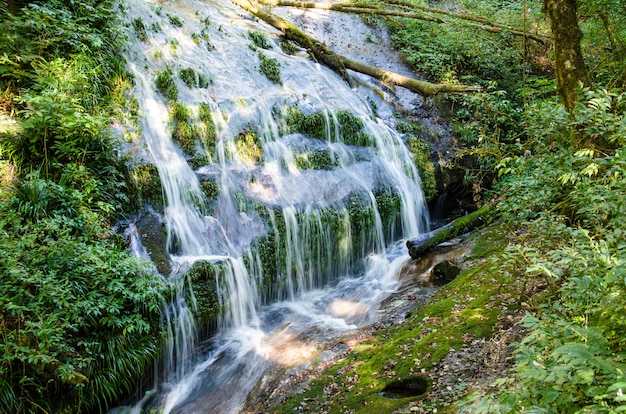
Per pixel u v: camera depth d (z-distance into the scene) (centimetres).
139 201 708
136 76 820
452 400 433
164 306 630
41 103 622
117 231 666
